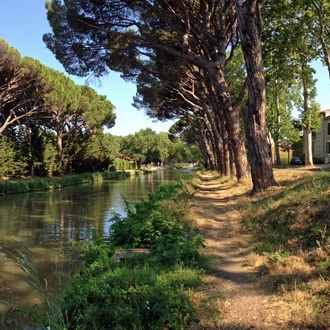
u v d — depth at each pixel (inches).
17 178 1487.5
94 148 2118.6
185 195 594.9
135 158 3688.5
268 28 736.3
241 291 184.4
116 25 669.3
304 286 171.6
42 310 209.2
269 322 146.6
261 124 489.4
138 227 319.9
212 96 944.3
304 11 764.0
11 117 1465.3
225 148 1020.5
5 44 1112.8
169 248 255.1
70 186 1510.8
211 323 153.5
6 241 459.2
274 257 218.7
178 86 1015.6
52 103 1459.2
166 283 194.4
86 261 285.7
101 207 803.4
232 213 414.9
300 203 306.7
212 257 246.2
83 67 737.6
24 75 1184.8
